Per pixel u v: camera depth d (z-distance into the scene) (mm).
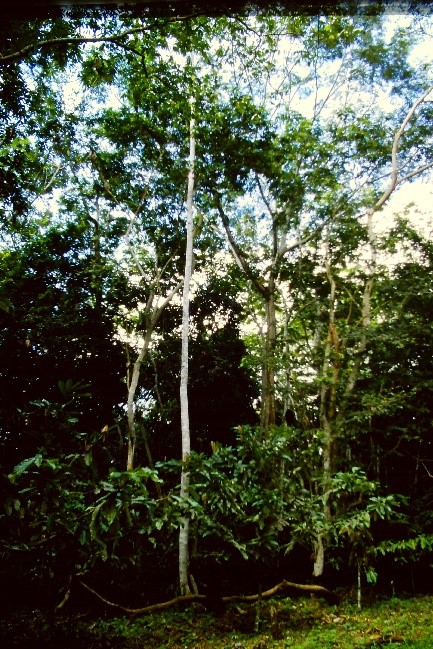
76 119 13180
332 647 5695
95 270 14000
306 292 13648
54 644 5633
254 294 16828
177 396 16109
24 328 13016
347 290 12602
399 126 13227
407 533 10055
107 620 6973
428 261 11852
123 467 14781
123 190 15398
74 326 13773
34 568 6031
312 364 11414
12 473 4406
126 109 12742
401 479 11336
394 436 11125
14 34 5285
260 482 6918
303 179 13133
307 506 7160
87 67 6824
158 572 8922
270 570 8602
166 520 6184
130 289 15656
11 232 13047
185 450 9641
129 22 5785
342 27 11062
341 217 13172
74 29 5773
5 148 8203
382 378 11008
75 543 5621
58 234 14750
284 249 14359
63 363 13578
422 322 11227
